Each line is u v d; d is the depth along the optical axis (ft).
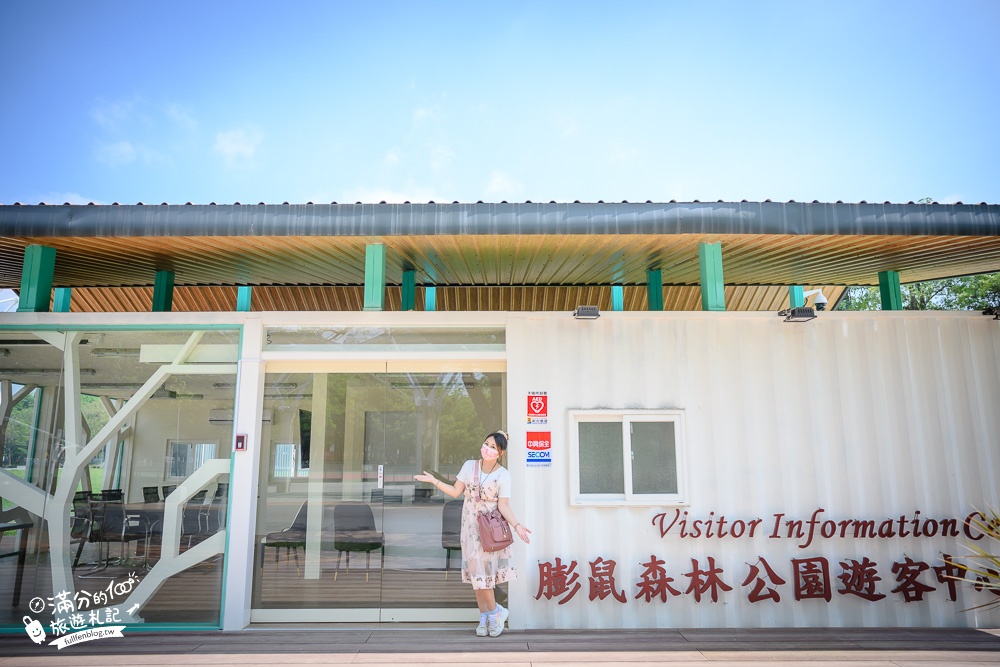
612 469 18.84
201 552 18.65
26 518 18.90
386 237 17.88
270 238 18.02
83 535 18.88
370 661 15.28
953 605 18.43
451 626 18.52
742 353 19.26
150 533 18.80
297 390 19.90
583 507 18.54
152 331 19.69
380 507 19.54
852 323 19.51
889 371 19.35
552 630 17.81
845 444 18.95
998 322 19.74
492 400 19.86
